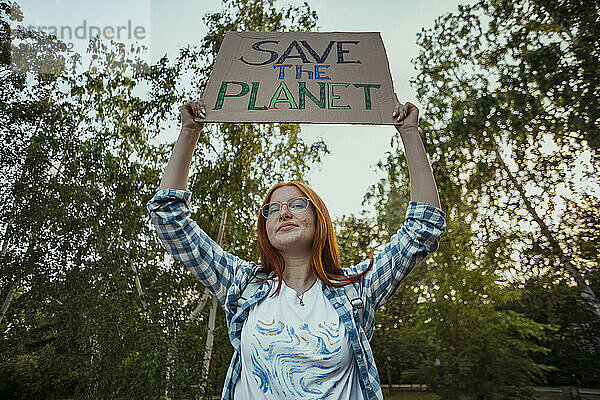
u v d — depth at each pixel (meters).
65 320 6.20
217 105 1.34
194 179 6.57
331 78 1.43
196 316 6.15
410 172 1.29
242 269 1.26
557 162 6.37
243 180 6.74
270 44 1.52
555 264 6.54
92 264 6.18
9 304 6.58
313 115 1.33
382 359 13.23
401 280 1.22
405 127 1.33
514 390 7.80
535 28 6.52
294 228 1.20
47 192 6.58
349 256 9.05
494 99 6.79
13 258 6.29
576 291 6.81
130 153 6.81
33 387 7.23
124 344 5.65
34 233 6.43
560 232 6.42
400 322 12.25
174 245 1.20
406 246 1.22
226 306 1.21
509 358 7.98
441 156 7.50
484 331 7.94
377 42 1.54
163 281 5.88
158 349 5.54
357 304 1.14
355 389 1.07
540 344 10.42
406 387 13.67
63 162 6.88
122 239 6.29
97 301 5.80
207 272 1.23
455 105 7.57
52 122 6.95
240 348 1.14
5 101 6.96
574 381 10.16
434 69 7.64
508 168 6.97
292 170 7.04
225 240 6.75
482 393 7.82
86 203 6.47
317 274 1.19
